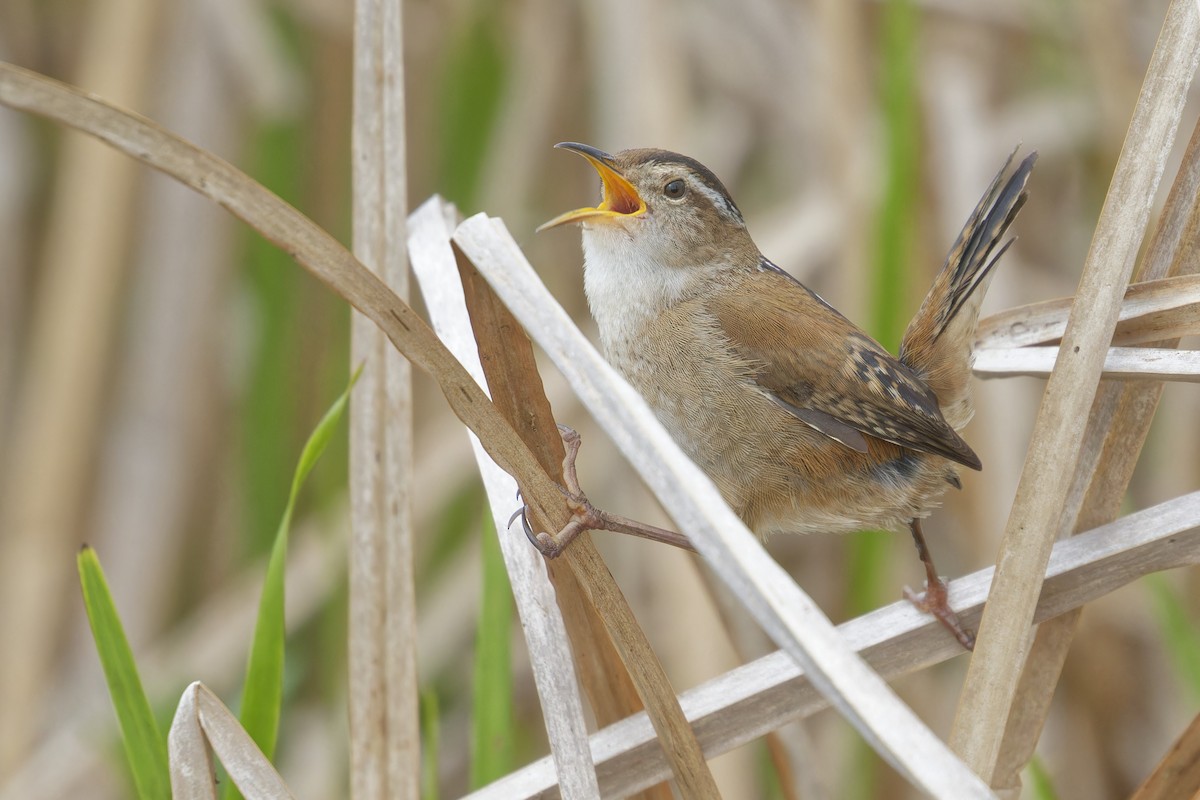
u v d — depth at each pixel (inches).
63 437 352.8
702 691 192.1
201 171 145.6
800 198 396.2
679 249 253.1
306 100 379.2
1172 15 178.5
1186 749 186.1
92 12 370.6
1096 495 197.0
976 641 176.2
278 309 353.7
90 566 183.5
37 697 344.5
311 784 342.6
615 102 361.1
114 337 374.0
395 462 209.5
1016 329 236.2
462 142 367.9
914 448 234.7
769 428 241.9
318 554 358.9
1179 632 282.2
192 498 382.3
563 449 197.9
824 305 254.5
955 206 364.5
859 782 312.0
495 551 220.1
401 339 156.9
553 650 182.9
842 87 345.1
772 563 144.3
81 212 355.3
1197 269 196.4
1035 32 403.2
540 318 163.8
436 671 366.3
